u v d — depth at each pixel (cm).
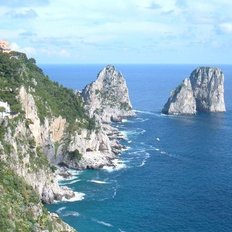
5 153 14762
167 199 17262
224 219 15425
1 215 11256
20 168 15462
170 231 14412
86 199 17125
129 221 15150
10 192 12662
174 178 19950
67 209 16125
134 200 17112
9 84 18100
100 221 15112
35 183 16300
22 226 11619
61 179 19575
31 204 12825
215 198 17438
